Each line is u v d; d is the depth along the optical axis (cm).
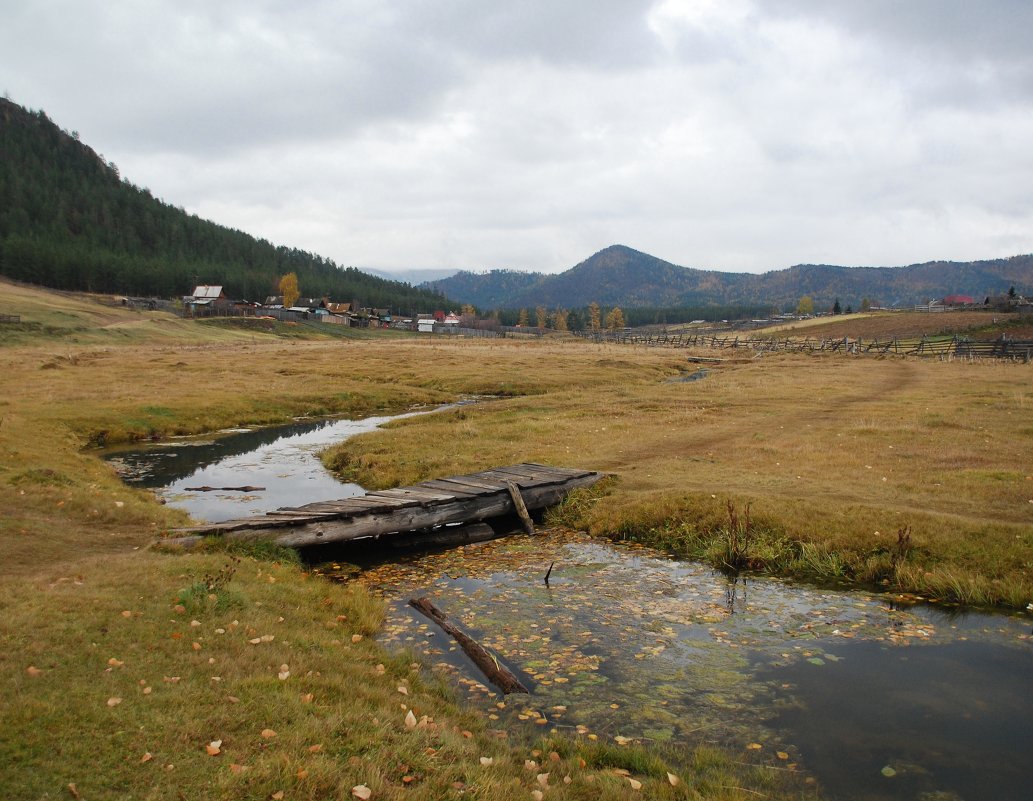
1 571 1064
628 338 14275
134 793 528
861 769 673
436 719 729
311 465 2558
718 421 2953
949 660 926
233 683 720
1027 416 2728
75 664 723
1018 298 15138
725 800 604
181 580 1041
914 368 5519
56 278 15950
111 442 2959
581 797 601
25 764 545
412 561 1427
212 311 15825
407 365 6431
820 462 2025
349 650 892
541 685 860
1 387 3953
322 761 592
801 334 12925
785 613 1104
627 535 1578
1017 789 639
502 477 1853
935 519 1386
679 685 859
